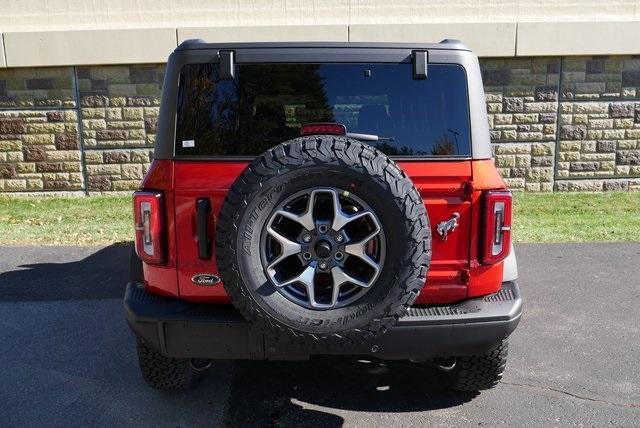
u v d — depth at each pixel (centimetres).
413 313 292
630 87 1009
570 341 446
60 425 330
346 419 336
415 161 295
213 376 388
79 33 954
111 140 998
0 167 998
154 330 296
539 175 1027
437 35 970
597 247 706
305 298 273
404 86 306
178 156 298
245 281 264
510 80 995
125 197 1001
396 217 261
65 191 1012
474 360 338
